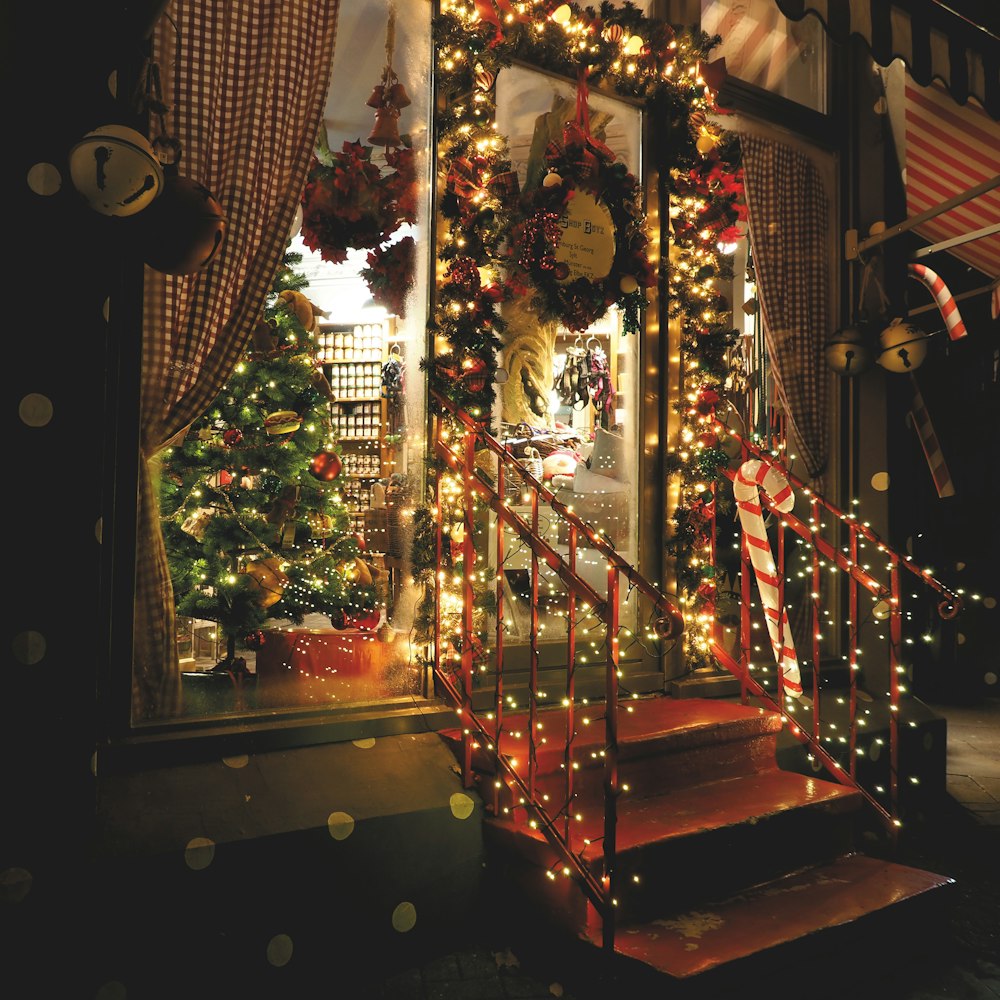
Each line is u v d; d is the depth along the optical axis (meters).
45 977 2.39
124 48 2.54
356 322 6.97
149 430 3.22
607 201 4.07
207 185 3.28
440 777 3.25
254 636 4.05
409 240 4.01
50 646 2.48
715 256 4.73
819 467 5.31
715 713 3.87
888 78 5.31
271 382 4.39
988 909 3.53
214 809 2.81
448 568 3.82
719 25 5.12
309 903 2.76
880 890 3.25
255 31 3.38
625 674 4.39
